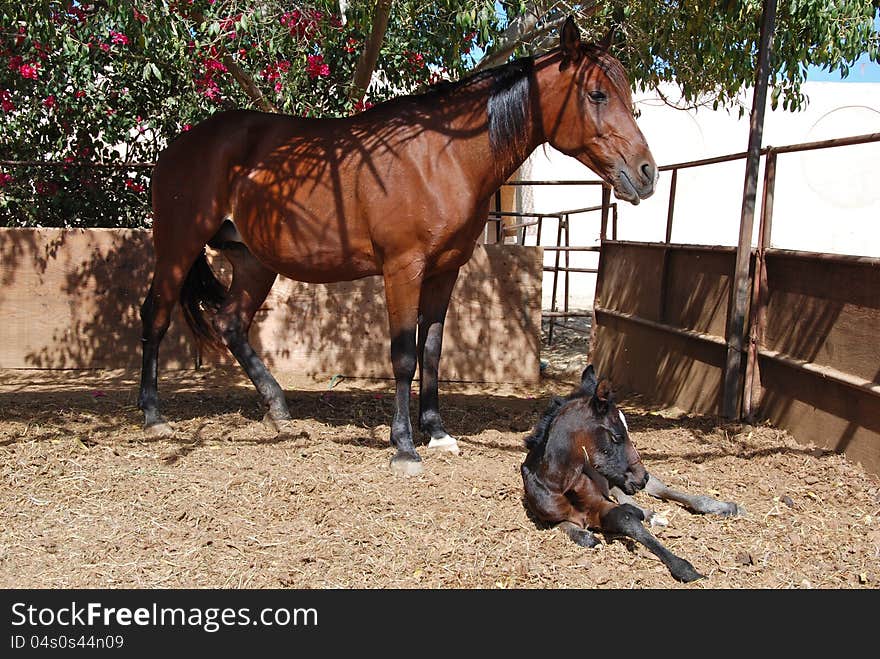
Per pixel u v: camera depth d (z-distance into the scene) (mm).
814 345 5090
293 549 3582
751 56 7328
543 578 3365
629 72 7250
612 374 7883
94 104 7527
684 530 3834
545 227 15820
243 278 5480
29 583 3256
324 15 6715
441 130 4594
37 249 7250
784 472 4668
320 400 6359
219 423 5539
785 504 4180
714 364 6047
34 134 7746
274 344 7352
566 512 3775
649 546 3467
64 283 7293
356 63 7625
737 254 5668
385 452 4918
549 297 13555
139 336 7406
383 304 7367
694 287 6422
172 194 5125
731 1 5863
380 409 6117
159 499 4102
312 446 5016
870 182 12531
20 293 7262
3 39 6840
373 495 4180
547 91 4559
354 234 4711
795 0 6188
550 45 7684
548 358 8859
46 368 7336
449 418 5977
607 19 7250
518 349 7449
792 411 5336
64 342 7344
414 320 4680
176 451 4844
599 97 4516
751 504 4188
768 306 5652
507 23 7285
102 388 6703
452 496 4184
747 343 5773
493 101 4566
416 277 4621
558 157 15648
